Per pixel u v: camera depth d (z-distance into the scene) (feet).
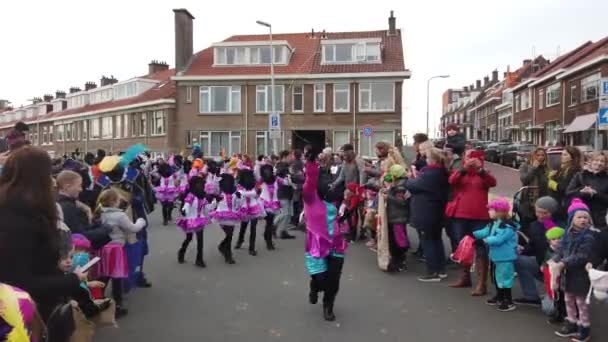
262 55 119.44
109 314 13.20
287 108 115.85
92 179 27.43
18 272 9.18
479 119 276.00
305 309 20.51
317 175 19.02
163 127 130.41
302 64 118.73
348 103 113.50
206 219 28.19
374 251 32.32
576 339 17.06
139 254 23.17
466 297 22.18
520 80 192.03
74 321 11.27
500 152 122.52
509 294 20.38
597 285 15.51
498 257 20.30
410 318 19.36
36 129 189.26
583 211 16.69
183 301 21.62
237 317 19.52
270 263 29.04
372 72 111.86
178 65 122.72
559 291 17.84
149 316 19.63
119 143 146.00
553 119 139.74
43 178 9.80
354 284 24.44
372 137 112.88
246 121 117.80
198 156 42.11
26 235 9.27
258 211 30.68
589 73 117.91
